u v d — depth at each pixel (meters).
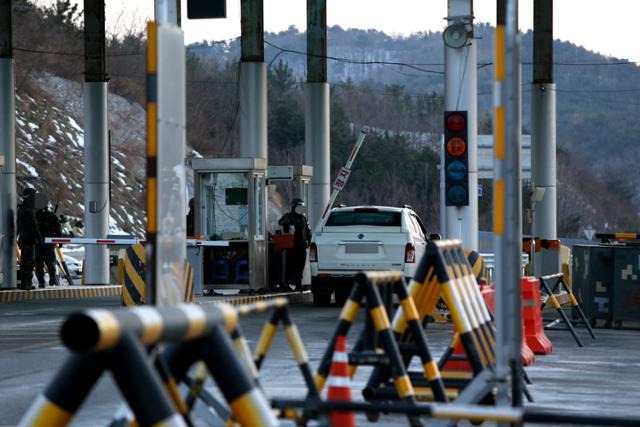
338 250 74.00
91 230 94.12
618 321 62.16
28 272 84.62
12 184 86.69
